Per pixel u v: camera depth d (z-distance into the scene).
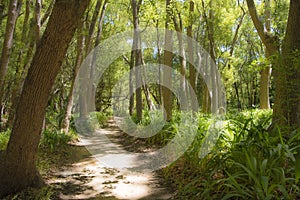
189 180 4.22
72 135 8.98
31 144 3.69
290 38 4.33
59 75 15.48
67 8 3.36
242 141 3.48
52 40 3.44
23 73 8.59
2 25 11.78
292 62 4.06
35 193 3.56
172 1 10.61
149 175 5.05
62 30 3.41
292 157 2.71
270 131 3.90
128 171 5.29
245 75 24.61
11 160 3.61
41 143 6.90
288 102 4.10
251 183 2.95
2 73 6.35
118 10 14.80
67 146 7.57
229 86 19.58
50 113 11.04
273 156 2.92
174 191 4.09
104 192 4.13
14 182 3.59
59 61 3.55
